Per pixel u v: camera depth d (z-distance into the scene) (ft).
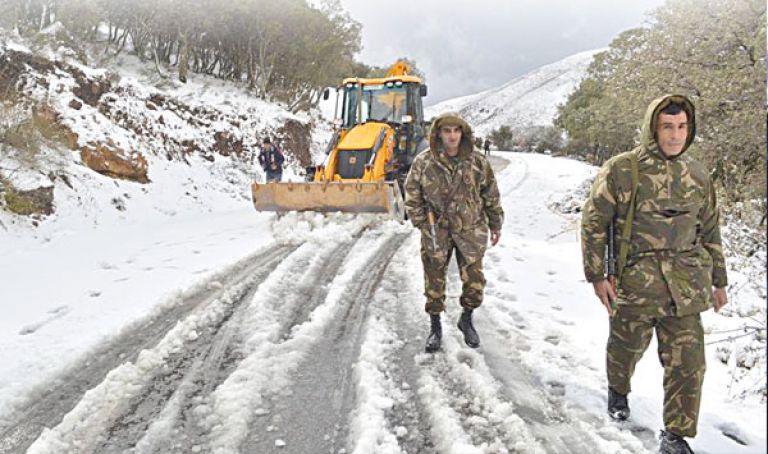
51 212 29.32
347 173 32.30
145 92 47.03
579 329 14.52
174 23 62.39
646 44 29.40
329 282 18.52
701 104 24.38
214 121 54.49
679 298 8.25
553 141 164.14
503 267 20.89
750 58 23.67
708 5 25.35
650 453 8.73
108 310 15.56
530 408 10.25
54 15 52.80
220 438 9.10
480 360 12.20
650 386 11.02
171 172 42.98
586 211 9.07
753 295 15.93
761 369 11.24
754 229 20.72
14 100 32.32
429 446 8.98
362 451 8.61
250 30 70.79
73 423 9.65
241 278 18.76
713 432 9.33
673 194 8.36
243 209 39.91
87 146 35.06
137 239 27.45
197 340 13.43
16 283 18.99
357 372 11.50
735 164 24.29
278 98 79.05
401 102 34.88
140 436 9.26
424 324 14.60
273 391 10.75
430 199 12.41
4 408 10.12
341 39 82.53
